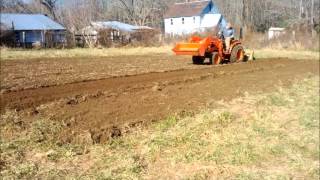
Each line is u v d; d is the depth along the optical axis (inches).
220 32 839.7
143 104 429.4
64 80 591.8
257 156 295.3
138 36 1834.4
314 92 533.6
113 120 363.3
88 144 304.2
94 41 1729.8
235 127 356.2
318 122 385.7
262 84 576.7
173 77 628.7
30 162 268.4
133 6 3061.0
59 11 2581.2
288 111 424.8
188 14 2723.9
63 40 1681.8
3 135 316.5
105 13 3120.1
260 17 2819.9
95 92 488.7
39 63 858.8
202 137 325.4
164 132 332.5
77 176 250.5
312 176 269.4
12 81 577.0
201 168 269.9
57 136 316.8
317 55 1205.1
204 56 820.0
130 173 256.4
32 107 410.0
